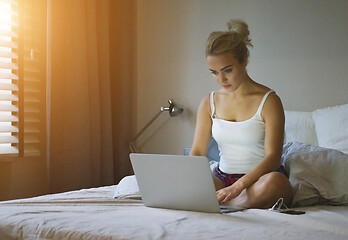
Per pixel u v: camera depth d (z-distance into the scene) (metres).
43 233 1.42
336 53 2.75
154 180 1.78
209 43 1.99
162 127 3.48
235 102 2.10
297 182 2.05
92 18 3.18
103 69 3.29
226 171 2.11
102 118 3.28
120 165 3.46
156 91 3.50
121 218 1.54
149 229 1.37
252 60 3.05
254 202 1.84
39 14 3.09
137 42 3.58
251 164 2.06
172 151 3.43
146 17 3.53
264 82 3.00
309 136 2.60
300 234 1.35
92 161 3.17
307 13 2.85
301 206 2.01
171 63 3.43
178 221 1.50
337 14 2.75
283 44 2.94
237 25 2.06
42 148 3.12
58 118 3.04
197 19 3.30
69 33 3.05
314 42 2.82
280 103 2.04
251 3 3.06
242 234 1.33
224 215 1.63
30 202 1.85
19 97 2.93
